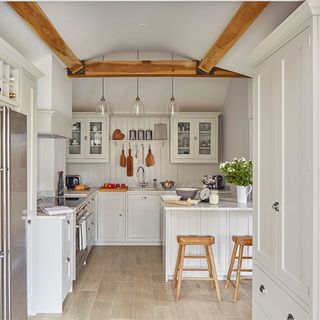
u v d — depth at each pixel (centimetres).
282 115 214
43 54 405
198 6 317
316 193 174
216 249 430
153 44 448
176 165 683
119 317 329
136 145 680
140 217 617
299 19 188
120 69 486
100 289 401
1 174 245
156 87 620
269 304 236
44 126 412
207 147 650
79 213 438
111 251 573
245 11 285
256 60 259
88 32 383
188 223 429
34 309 331
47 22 313
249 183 431
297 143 194
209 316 332
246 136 523
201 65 464
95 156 639
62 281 344
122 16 348
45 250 339
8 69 276
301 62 189
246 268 432
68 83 503
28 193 314
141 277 444
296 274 194
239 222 430
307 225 181
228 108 627
